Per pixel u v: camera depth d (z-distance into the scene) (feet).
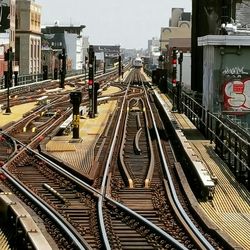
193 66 183.21
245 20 149.69
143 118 164.35
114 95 251.60
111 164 88.74
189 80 238.07
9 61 168.35
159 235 51.55
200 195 68.23
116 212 59.67
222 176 78.23
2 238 50.49
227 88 105.70
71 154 97.86
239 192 69.77
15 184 71.51
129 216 57.98
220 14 168.96
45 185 71.92
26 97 223.51
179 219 56.03
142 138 119.85
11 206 54.44
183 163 88.84
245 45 103.76
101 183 73.31
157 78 338.95
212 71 105.91
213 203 64.90
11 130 122.52
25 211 52.85
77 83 353.51
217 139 96.17
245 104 105.70
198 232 51.57
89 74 159.12
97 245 48.91
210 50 108.88
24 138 114.73
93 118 158.61
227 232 53.06
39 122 147.64
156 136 116.88
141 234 52.54
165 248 48.24
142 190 70.79
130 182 73.46
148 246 49.26
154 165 87.25
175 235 51.90
